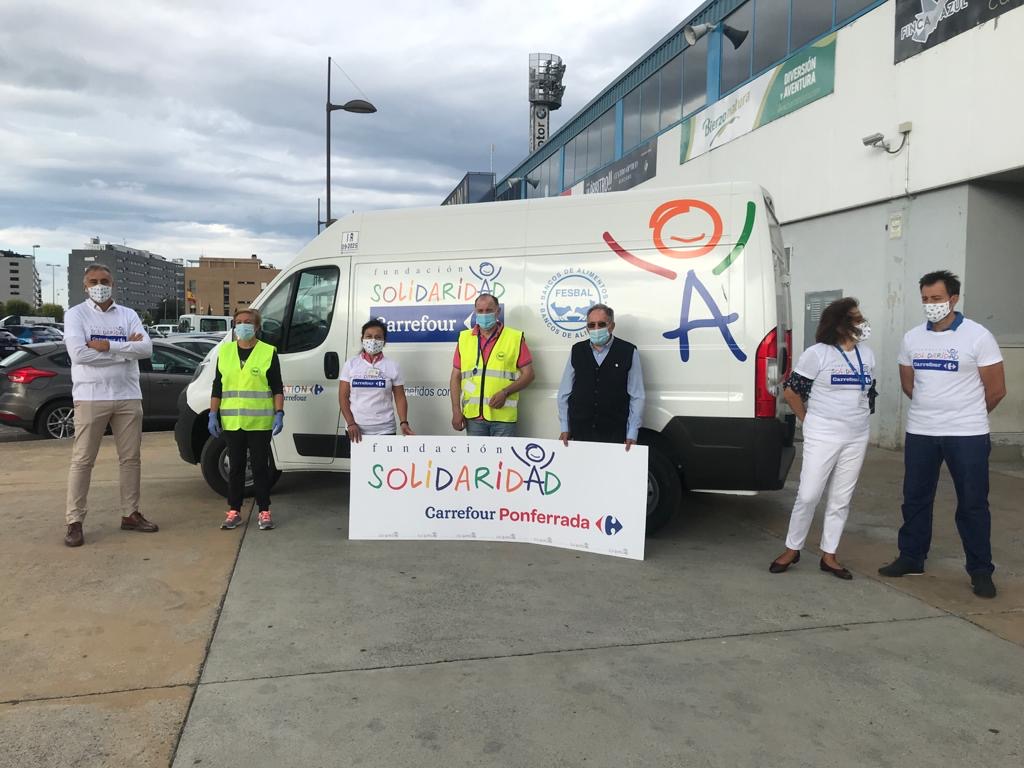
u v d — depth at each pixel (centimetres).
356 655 329
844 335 415
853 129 913
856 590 416
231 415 514
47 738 261
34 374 955
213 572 438
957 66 766
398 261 559
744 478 478
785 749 259
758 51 1124
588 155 1923
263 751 255
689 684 304
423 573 441
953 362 407
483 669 317
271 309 598
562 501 491
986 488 405
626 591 413
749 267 475
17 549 478
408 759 252
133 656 326
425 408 555
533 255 526
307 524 546
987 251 781
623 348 475
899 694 297
